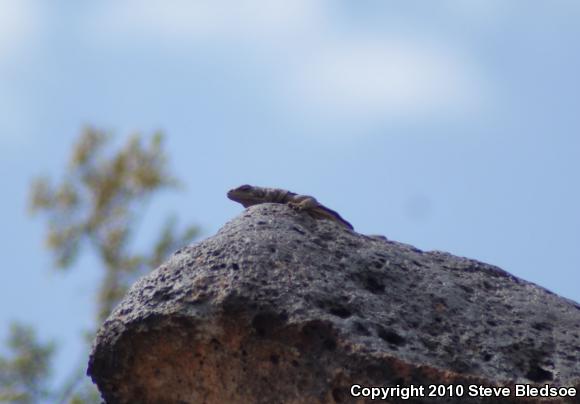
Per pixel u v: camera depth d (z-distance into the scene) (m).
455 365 31.12
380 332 31.36
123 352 31.98
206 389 31.75
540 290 36.16
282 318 31.09
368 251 34.72
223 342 31.45
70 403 59.41
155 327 31.55
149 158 72.50
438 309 33.09
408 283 33.81
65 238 68.94
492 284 35.56
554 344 32.94
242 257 32.62
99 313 64.94
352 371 30.38
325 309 31.59
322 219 36.53
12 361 60.78
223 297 31.44
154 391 32.19
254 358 31.27
